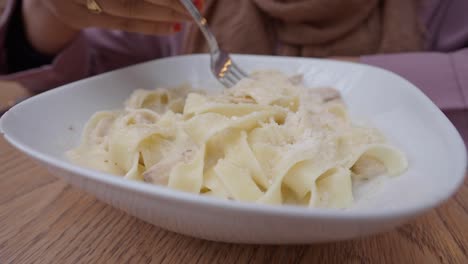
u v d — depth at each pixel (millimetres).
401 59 1353
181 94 1117
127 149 758
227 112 873
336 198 661
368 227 423
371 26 1808
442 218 683
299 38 1825
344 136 799
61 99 875
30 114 775
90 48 2016
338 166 704
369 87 993
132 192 471
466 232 646
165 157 762
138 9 1084
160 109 1035
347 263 588
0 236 658
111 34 2135
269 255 608
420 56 1360
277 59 1203
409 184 621
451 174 523
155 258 604
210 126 779
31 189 802
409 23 1772
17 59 1852
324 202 661
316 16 1774
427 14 1904
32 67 1891
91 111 943
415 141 731
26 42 1833
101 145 828
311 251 614
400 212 419
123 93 1054
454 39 1787
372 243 625
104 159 778
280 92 977
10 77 1676
